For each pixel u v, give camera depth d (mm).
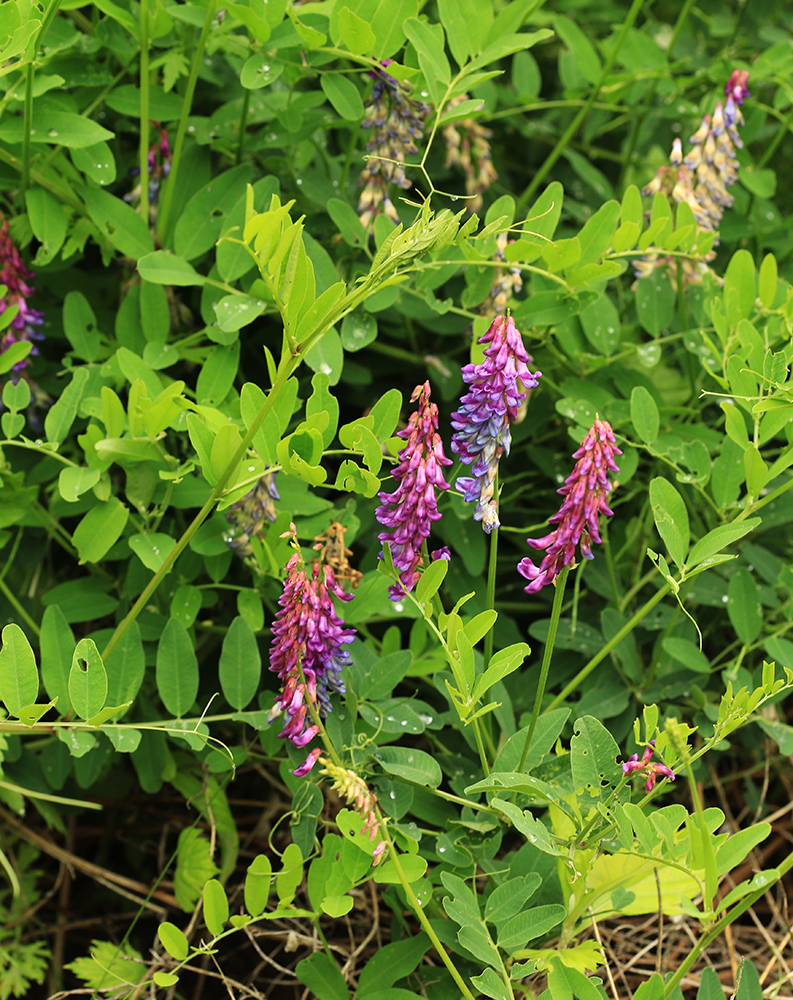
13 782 972
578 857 875
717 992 875
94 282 1034
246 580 994
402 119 956
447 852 896
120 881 982
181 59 989
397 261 861
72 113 971
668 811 859
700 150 1003
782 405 895
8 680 869
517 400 854
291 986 984
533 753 890
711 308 962
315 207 1027
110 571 1012
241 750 936
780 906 997
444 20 958
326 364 928
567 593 1037
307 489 952
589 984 851
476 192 1041
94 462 937
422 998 887
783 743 951
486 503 863
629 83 1085
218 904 884
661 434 1004
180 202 997
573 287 952
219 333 956
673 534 880
